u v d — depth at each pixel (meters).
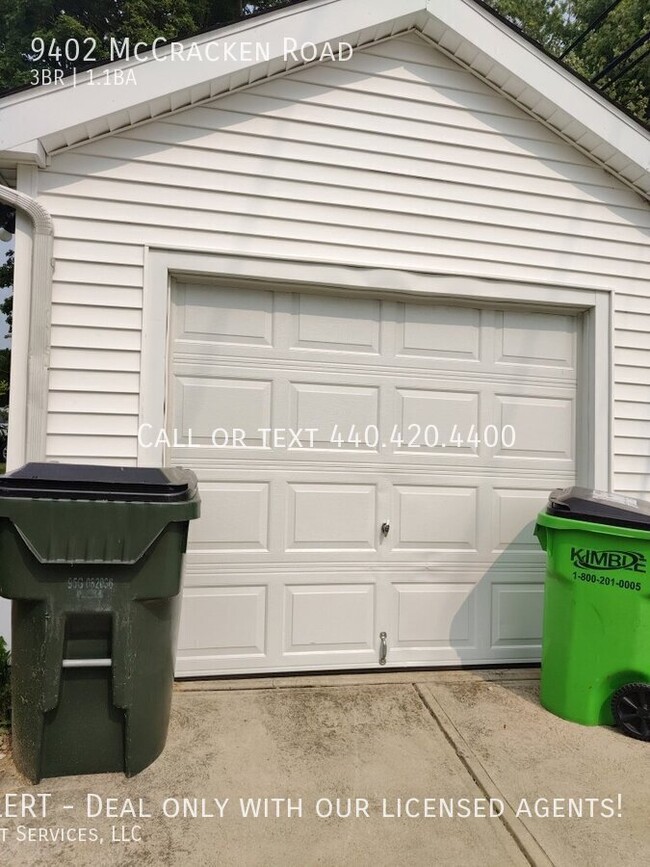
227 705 3.07
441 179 3.63
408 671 3.62
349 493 3.56
